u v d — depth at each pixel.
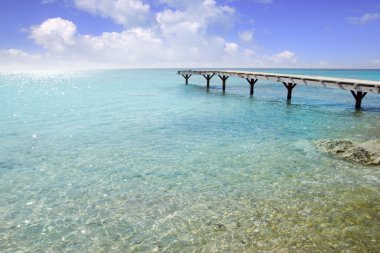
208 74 40.97
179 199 7.30
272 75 27.52
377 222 6.01
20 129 15.38
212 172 9.11
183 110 21.89
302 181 8.26
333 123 16.70
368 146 10.64
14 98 30.92
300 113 20.31
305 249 5.18
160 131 14.84
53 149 11.73
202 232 5.84
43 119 18.27
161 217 6.46
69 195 7.61
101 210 6.81
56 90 42.47
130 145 12.27
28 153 11.22
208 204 7.01
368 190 7.57
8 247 5.47
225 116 19.19
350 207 6.68
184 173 9.06
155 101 27.59
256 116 19.12
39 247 5.47
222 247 5.34
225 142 12.64
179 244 5.48
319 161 9.91
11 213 6.69
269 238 5.56
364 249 5.13
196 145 12.20
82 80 78.75
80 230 6.00
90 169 9.49
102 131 14.89
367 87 17.73
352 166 9.38
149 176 8.85
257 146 11.95
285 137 13.42
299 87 45.22
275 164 9.73
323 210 6.57
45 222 6.32
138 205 7.03
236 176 8.74
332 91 38.34
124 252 5.29
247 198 7.28
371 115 19.38
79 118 18.61
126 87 46.91
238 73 33.16
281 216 6.36
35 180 8.59
